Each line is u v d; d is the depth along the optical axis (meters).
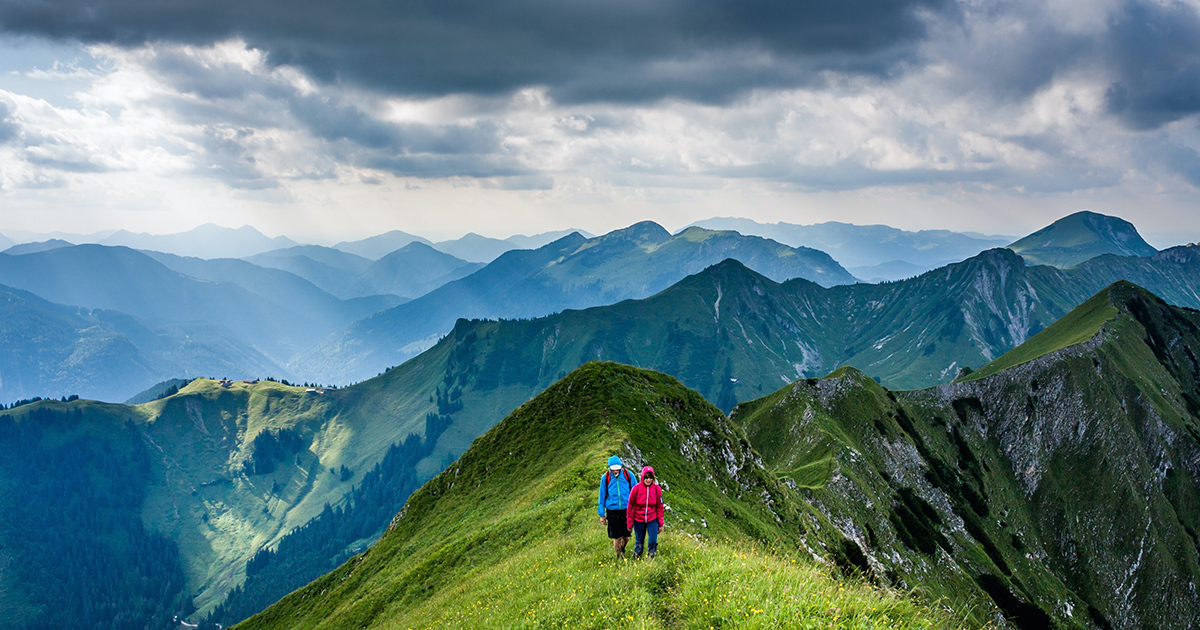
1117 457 163.88
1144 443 171.75
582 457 56.75
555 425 72.44
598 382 74.81
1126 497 158.00
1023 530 154.75
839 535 84.31
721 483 68.94
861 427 150.38
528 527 43.91
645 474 21.03
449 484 81.19
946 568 118.31
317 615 72.88
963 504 148.38
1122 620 142.00
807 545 69.81
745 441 79.81
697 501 57.66
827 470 121.88
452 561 46.09
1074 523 157.38
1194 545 151.62
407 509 84.25
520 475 67.25
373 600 48.59
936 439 167.50
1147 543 150.75
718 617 14.80
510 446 75.69
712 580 16.55
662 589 17.92
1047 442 171.62
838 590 14.97
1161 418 173.00
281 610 85.00
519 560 30.14
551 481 54.56
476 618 23.52
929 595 103.31
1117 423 168.00
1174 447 169.25
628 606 17.22
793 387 159.00
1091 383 176.00
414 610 39.91
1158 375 194.25
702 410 78.31
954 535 133.62
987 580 125.31
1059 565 151.88
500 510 59.56
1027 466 169.38
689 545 20.88
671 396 76.56
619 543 21.88
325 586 83.88
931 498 143.38
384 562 73.19
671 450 66.62
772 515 70.69
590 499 42.34
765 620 13.85
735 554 19.12
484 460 78.12
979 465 167.00
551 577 23.41
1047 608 132.25
